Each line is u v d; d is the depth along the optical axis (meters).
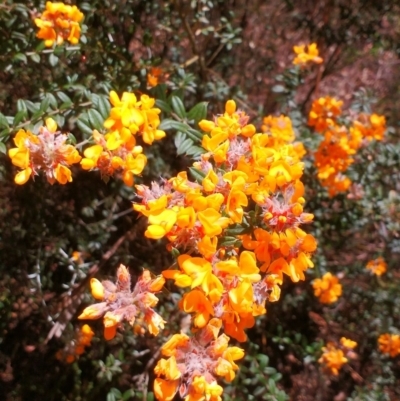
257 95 0.51
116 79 0.33
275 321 0.43
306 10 0.52
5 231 0.38
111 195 0.40
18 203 0.39
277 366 0.45
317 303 0.44
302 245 0.19
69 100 0.27
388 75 0.56
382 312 0.43
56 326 0.37
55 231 0.40
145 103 0.22
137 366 0.41
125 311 0.17
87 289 0.39
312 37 0.51
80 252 0.40
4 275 0.38
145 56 0.44
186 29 0.38
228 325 0.18
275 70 0.52
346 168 0.37
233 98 0.41
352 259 0.44
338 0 0.48
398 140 0.49
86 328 0.37
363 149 0.40
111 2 0.36
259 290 0.18
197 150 0.24
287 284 0.44
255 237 0.20
